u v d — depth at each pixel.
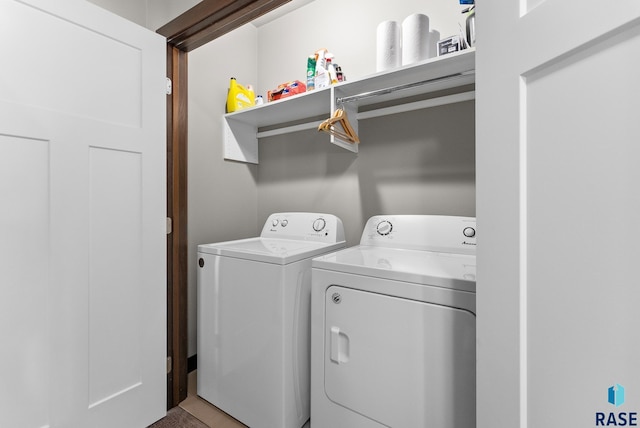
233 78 2.19
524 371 0.56
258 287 1.48
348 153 2.05
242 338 1.54
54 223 1.21
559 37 0.48
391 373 1.12
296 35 2.29
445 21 1.68
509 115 0.59
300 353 1.49
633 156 0.39
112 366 1.41
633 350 0.40
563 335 0.49
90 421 1.33
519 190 0.57
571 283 0.48
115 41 1.41
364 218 1.99
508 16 0.59
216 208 2.17
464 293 0.99
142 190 1.52
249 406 1.53
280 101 1.88
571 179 0.47
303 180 2.26
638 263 0.39
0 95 1.08
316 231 1.93
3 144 1.09
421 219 1.59
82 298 1.30
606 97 0.42
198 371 1.77
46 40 1.19
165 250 1.63
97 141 1.34
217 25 1.55
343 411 1.25
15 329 1.12
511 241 0.58
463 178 1.64
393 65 1.54
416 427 1.08
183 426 1.56
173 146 1.73
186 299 1.80
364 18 1.98
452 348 1.01
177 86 1.75
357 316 1.20
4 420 1.10
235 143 2.29
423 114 1.76
